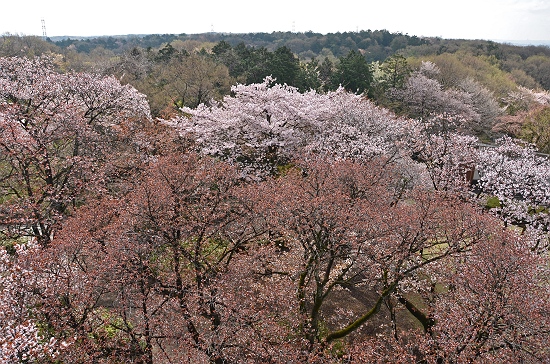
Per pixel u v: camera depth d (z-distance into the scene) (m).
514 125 44.75
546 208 21.47
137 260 13.73
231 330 12.61
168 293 14.04
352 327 14.62
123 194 20.20
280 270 17.42
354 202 15.90
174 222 14.38
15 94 21.03
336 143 24.95
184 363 11.64
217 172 17.06
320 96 30.67
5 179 18.91
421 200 15.48
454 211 14.74
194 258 14.73
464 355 10.73
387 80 55.56
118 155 23.59
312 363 12.73
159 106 37.72
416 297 19.02
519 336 11.20
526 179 21.97
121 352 12.66
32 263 11.94
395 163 24.36
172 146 25.69
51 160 19.56
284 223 14.79
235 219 16.02
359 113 28.17
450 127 38.69
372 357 12.78
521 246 13.56
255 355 12.46
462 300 12.86
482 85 57.22
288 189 15.62
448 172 22.97
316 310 14.59
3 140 17.25
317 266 14.45
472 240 14.46
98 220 15.80
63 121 20.19
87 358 11.96
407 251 13.79
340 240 14.17
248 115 24.39
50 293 12.00
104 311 14.71
